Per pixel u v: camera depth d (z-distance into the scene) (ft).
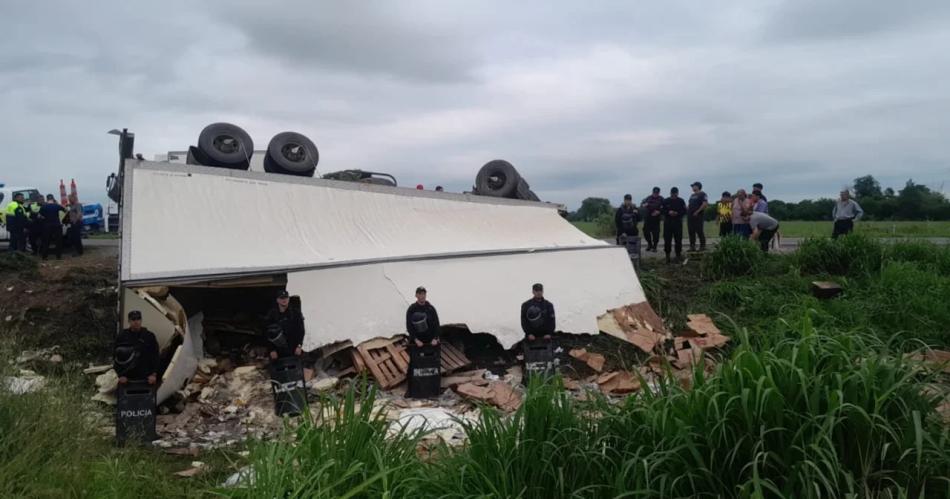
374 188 47.93
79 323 41.06
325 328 36.19
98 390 33.37
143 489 18.42
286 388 31.17
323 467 14.75
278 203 42.37
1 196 77.36
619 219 62.18
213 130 45.75
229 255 37.47
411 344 34.35
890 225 97.04
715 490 14.71
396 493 15.58
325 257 40.55
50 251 65.77
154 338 28.89
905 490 13.88
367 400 17.52
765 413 14.99
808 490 13.34
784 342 16.52
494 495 14.94
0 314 40.65
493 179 61.52
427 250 46.03
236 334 39.04
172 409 32.35
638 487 14.67
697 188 61.46
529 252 45.75
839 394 14.20
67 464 17.47
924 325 40.86
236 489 15.67
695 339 41.70
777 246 68.90
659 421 15.79
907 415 14.53
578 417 17.12
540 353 35.86
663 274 53.98
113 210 105.40
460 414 31.30
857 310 42.86
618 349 41.45
